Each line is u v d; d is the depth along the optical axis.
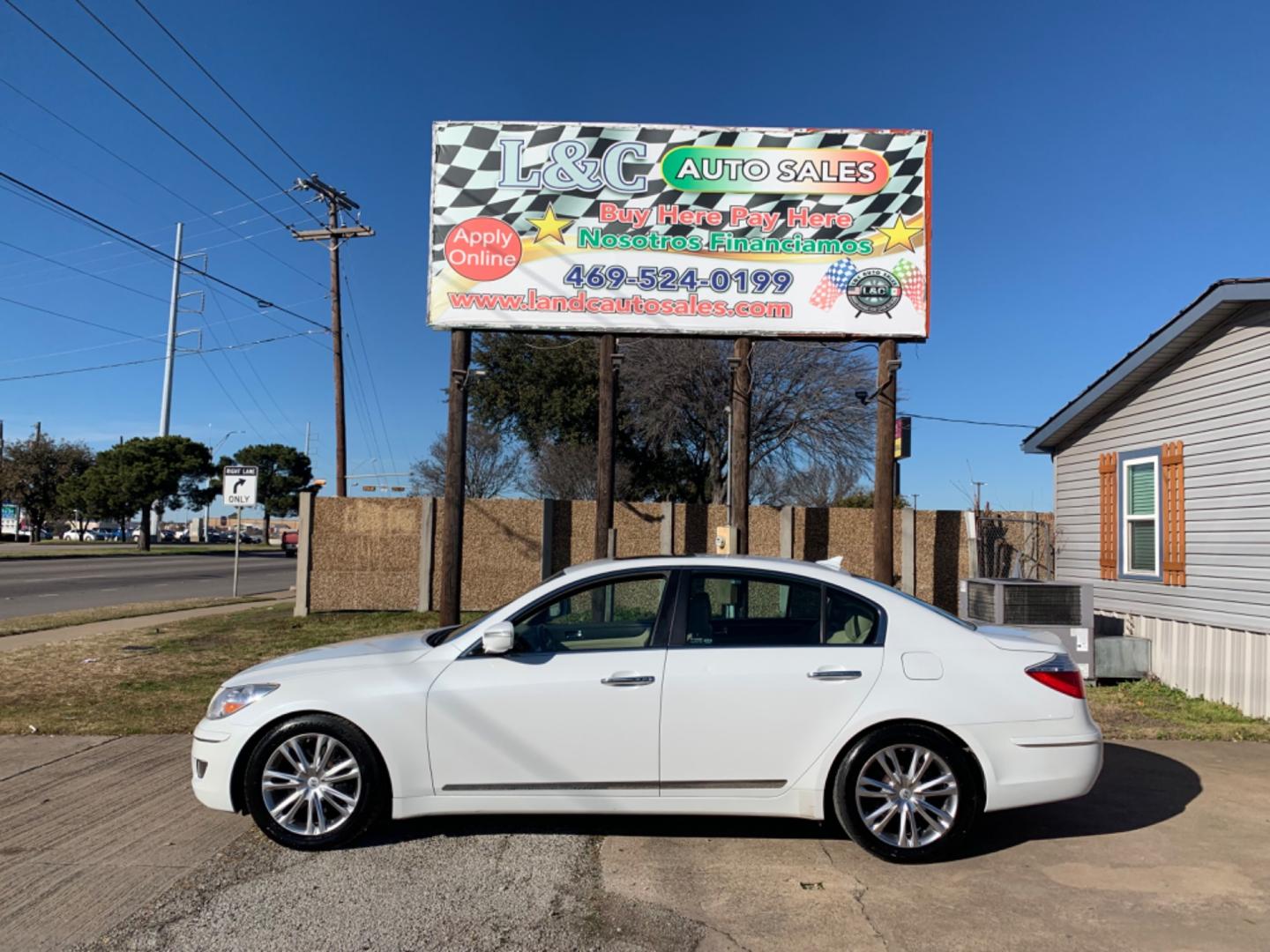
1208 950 3.73
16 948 3.66
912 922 3.98
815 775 4.67
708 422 26.36
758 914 4.05
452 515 12.69
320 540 15.84
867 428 25.62
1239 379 8.86
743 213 12.47
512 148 12.55
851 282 12.41
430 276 12.58
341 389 28.34
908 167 12.46
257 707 4.74
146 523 53.00
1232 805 5.65
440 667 4.80
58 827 5.12
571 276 12.51
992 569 15.00
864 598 4.98
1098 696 9.30
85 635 13.62
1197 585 9.43
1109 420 11.26
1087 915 4.06
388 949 3.70
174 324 53.03
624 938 3.82
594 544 15.64
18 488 62.44
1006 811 5.51
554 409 34.28
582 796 4.70
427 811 4.71
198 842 4.89
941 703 4.66
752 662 4.74
